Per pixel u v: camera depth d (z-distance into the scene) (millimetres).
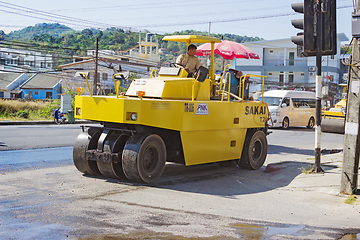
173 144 8164
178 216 5438
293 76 60188
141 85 8234
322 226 5297
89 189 6785
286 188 7742
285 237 4758
